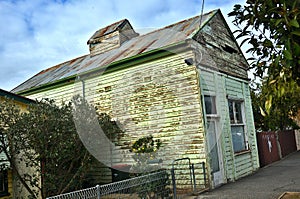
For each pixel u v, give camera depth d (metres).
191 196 5.77
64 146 5.64
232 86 8.28
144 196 4.52
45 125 5.50
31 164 5.63
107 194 3.87
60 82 8.90
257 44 2.25
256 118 13.38
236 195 5.61
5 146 5.31
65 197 3.32
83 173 6.35
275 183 6.59
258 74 2.22
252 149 8.91
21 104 6.28
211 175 6.34
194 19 8.28
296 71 1.86
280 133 13.48
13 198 6.05
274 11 1.90
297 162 10.56
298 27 1.68
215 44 7.80
